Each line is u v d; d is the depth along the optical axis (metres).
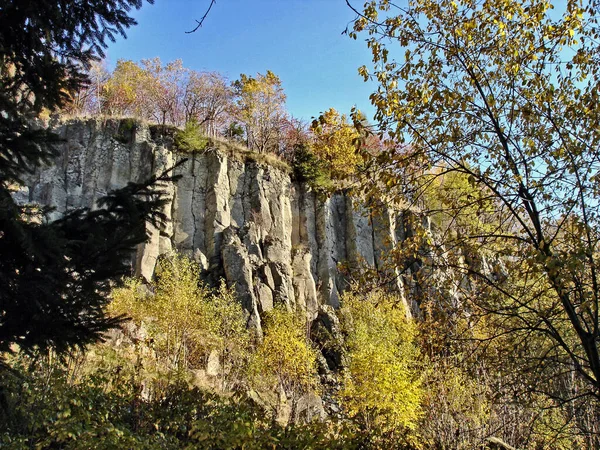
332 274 38.41
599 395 8.47
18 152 6.21
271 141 50.47
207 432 8.99
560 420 12.54
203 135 39.84
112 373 11.08
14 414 8.10
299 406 21.23
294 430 9.73
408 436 12.76
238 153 39.88
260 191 38.06
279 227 37.78
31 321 5.71
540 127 9.27
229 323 27.14
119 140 36.22
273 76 53.53
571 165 8.69
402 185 9.55
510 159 9.03
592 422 11.88
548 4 9.02
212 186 36.59
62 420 8.55
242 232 34.81
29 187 32.50
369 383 19.14
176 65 54.41
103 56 7.34
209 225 35.38
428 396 15.12
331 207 41.16
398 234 40.94
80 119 36.28
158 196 6.90
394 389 18.08
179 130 38.88
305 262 36.84
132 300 24.81
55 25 6.53
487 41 9.52
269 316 29.97
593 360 8.14
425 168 9.51
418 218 9.66
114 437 8.27
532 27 9.30
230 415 9.73
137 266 30.42
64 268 5.93
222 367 23.39
